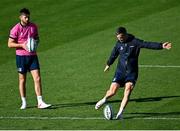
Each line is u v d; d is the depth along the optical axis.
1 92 46.38
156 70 51.59
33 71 42.44
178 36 62.19
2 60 55.94
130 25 65.75
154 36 62.28
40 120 39.44
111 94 39.72
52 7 71.69
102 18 67.94
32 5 72.31
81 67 52.84
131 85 39.22
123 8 71.19
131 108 42.00
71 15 68.94
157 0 73.69
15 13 69.75
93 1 73.38
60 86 47.75
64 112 41.28
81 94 45.66
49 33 63.47
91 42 60.38
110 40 60.84
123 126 37.81
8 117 40.19
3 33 63.91
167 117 39.66
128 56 39.38
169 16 68.62
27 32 42.53
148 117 39.72
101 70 51.94
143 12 70.00
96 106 40.00
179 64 53.38
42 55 56.78
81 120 39.25
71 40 61.22
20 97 45.12
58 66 53.28
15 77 50.53
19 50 42.38
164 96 44.72
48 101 44.12
